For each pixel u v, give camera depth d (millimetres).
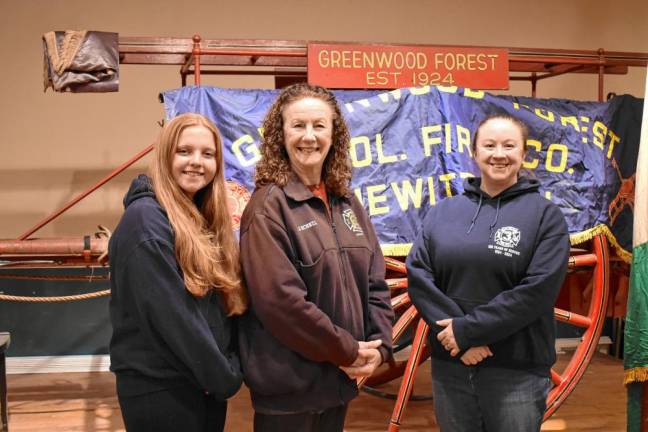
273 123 2334
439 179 3834
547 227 2531
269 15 5855
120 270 2033
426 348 4285
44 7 5562
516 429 2490
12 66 5535
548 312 2531
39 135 5594
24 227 5586
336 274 2230
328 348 2143
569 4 6246
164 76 5781
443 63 3984
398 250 3740
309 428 2238
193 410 2102
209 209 2244
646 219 3123
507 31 6168
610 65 4297
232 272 2209
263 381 2186
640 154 3186
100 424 4238
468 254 2549
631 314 3121
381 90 3967
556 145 4012
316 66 3852
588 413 4379
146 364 2053
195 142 2164
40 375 5457
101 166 5688
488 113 3984
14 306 5562
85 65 3629
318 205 2301
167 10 5719
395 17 6020
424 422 4270
